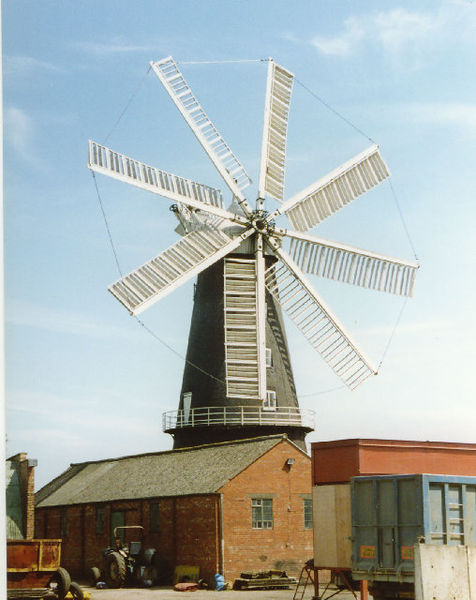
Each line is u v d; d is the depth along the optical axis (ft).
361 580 72.74
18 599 86.89
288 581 124.67
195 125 135.64
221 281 137.49
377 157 142.31
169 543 135.03
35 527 173.58
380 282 138.31
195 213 138.51
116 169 124.88
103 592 118.01
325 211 139.13
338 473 88.89
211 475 134.62
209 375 140.46
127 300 123.75
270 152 139.33
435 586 55.01
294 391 143.02
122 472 162.61
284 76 141.49
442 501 68.95
